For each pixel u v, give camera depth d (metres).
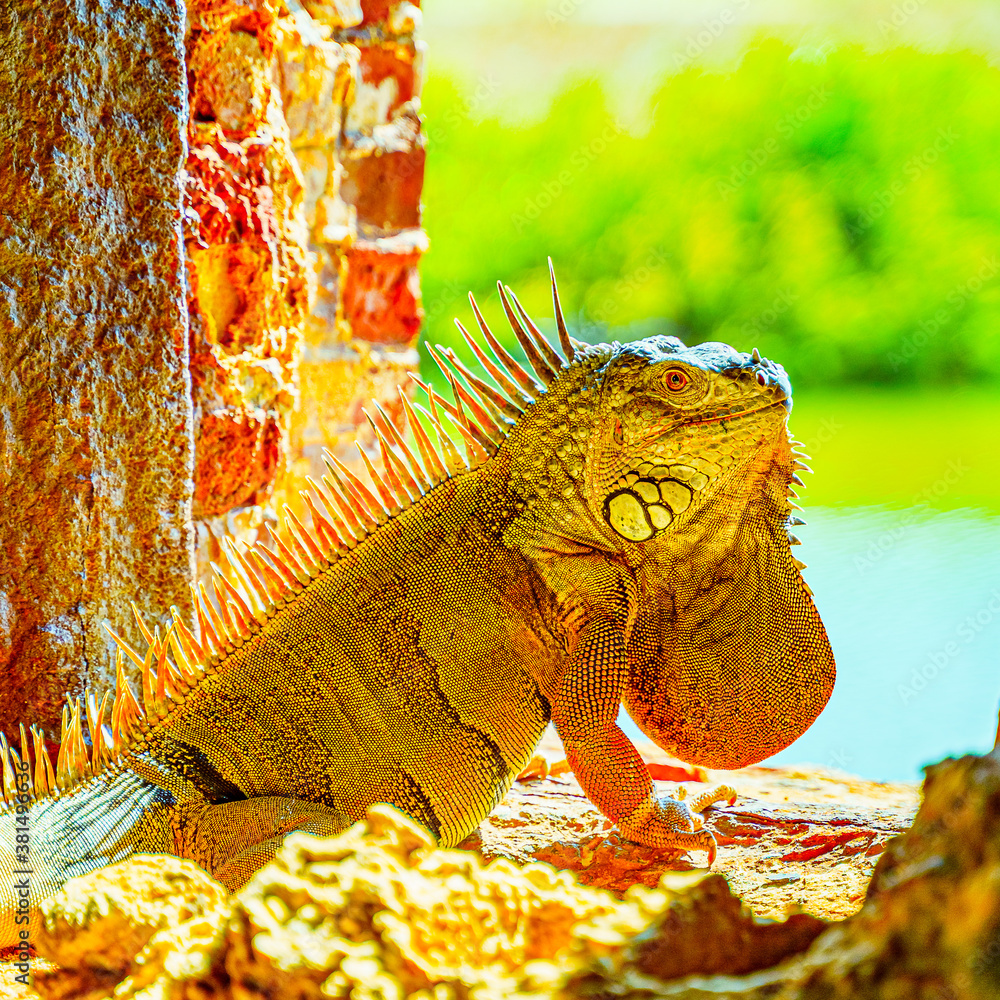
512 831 2.05
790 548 2.01
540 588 2.00
